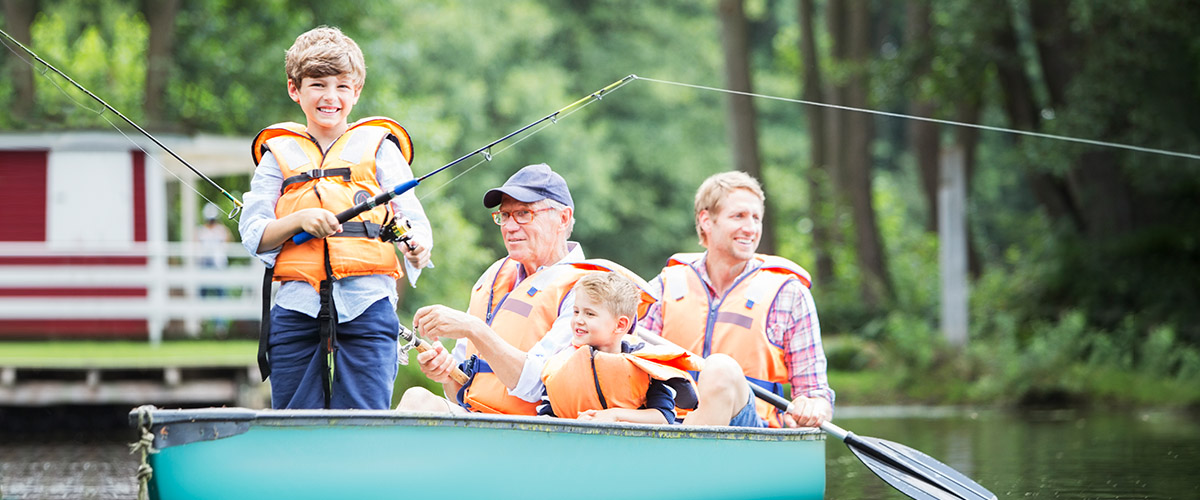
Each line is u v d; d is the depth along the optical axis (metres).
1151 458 19.00
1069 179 42.44
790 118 81.81
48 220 34.81
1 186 34.81
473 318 10.77
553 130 68.19
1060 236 41.03
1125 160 38.00
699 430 10.84
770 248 51.72
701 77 76.00
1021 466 17.97
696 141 75.62
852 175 51.19
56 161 34.84
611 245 75.31
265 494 8.75
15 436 25.53
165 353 29.61
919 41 43.34
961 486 12.39
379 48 49.81
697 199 13.53
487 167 65.75
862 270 50.62
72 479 17.44
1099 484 15.80
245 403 27.25
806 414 12.59
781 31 80.25
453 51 64.88
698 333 13.24
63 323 34.25
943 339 37.91
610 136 74.00
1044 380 34.41
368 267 10.00
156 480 8.41
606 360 10.92
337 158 10.09
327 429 8.90
